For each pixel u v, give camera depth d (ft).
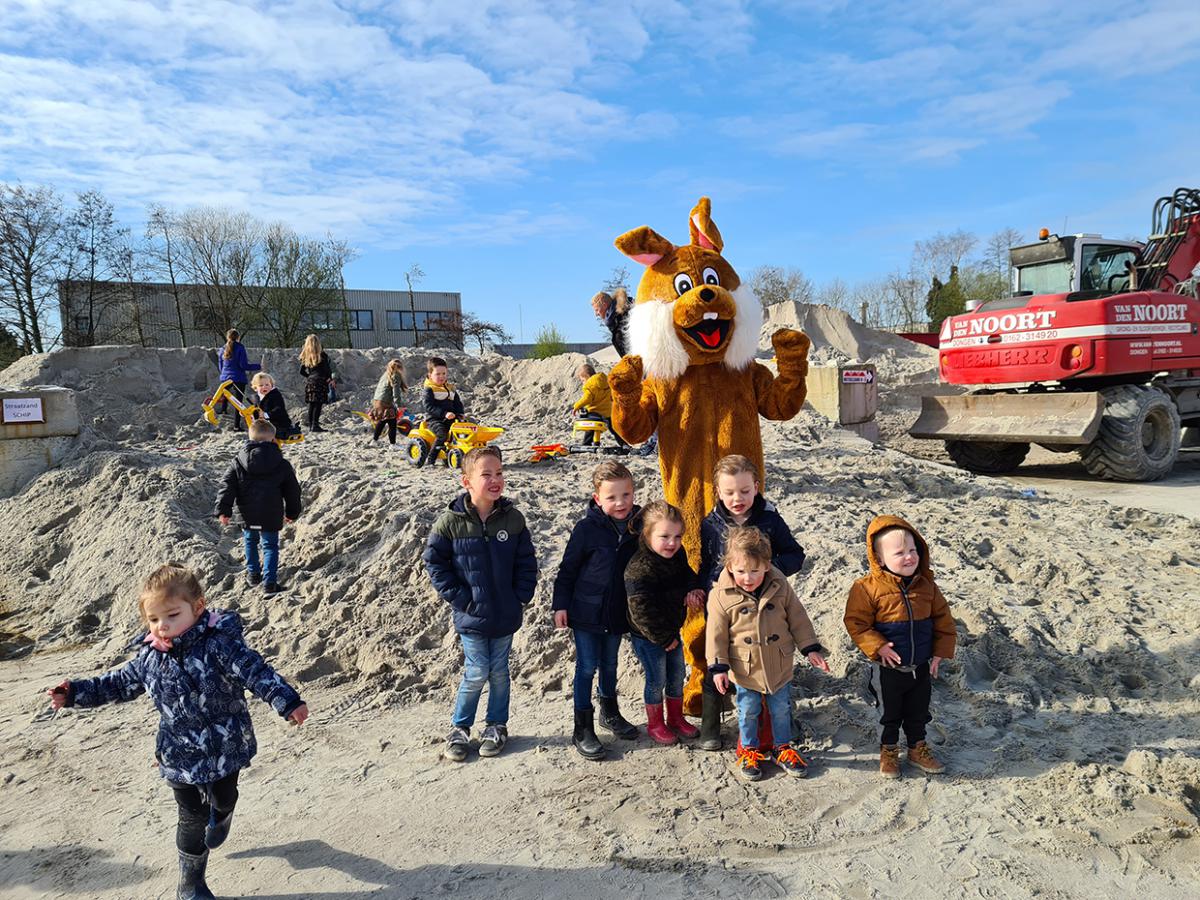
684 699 15.05
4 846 11.84
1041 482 39.60
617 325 32.53
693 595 13.15
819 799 12.01
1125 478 38.29
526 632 17.97
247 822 12.15
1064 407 38.42
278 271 122.11
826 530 22.17
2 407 31.42
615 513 13.65
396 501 24.68
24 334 100.17
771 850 10.84
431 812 12.20
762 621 12.42
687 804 12.03
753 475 13.08
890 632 12.17
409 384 57.88
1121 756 12.71
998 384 42.22
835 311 91.30
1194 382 41.70
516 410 52.49
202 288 122.21
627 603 13.12
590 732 13.80
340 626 19.22
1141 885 9.75
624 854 10.86
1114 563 20.81
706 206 16.49
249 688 10.10
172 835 12.01
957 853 10.55
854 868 10.37
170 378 53.26
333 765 13.92
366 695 16.93
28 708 17.11
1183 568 20.97
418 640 18.37
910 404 69.82
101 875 11.03
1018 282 45.14
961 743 13.35
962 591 18.62
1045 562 20.12
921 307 172.24
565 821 11.76
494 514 13.88
